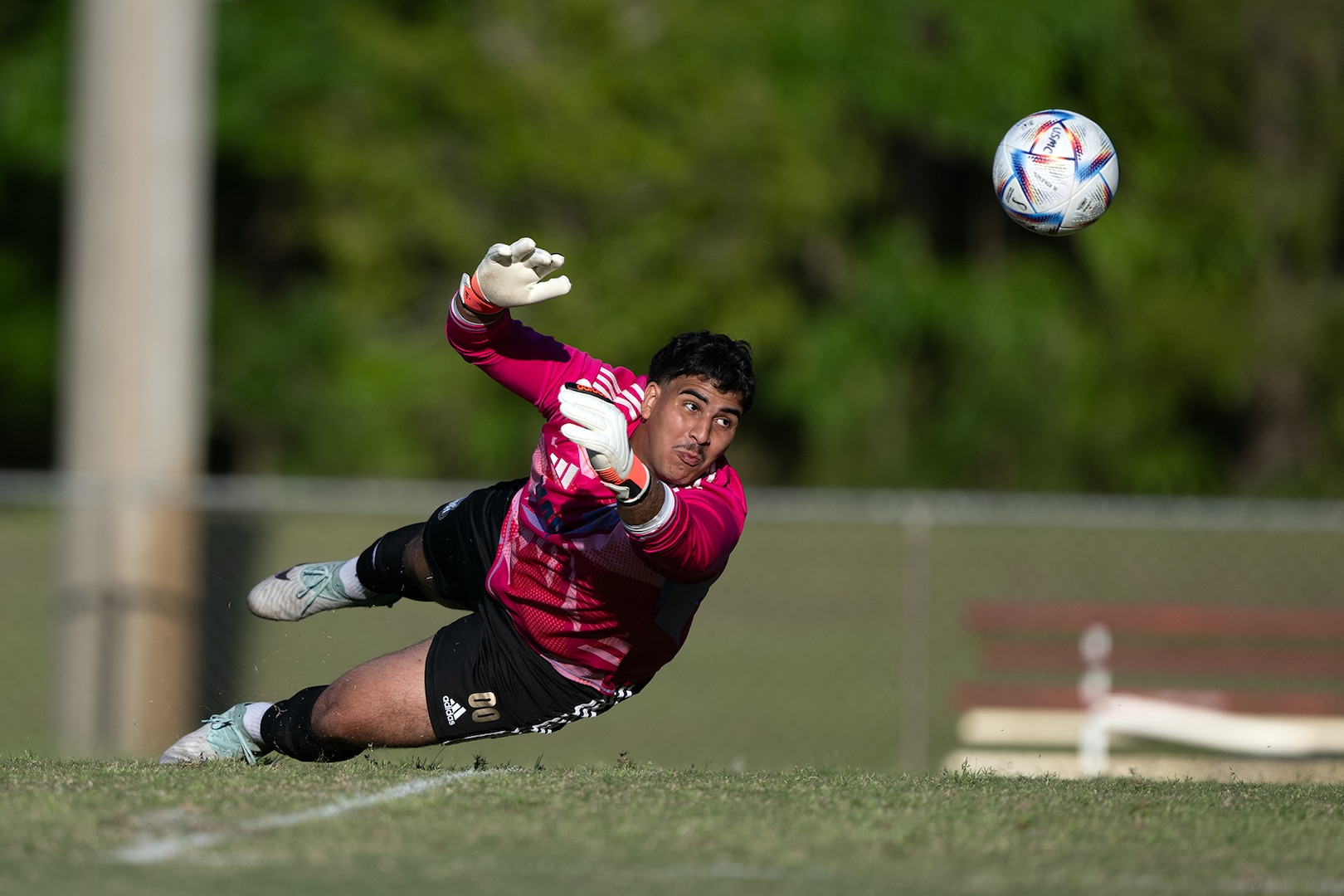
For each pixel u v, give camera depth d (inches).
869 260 3659.0
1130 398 3587.6
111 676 1482.5
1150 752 1467.8
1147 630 1697.8
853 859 502.9
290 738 698.8
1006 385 3518.7
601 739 1556.3
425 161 3444.9
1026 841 534.9
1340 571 2778.1
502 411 3577.8
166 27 1572.3
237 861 481.4
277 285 3954.2
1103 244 3553.2
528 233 3432.6
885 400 3619.6
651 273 3363.7
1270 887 484.1
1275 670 1648.6
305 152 3442.4
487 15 3533.5
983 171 3850.9
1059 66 3607.3
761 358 3575.3
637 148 3297.2
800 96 3467.0
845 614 2383.1
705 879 474.9
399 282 3513.8
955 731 1649.9
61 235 3858.3
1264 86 3720.5
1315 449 3784.5
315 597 753.0
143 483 1429.6
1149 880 488.1
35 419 3996.1
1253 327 3609.7
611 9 3403.1
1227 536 3097.9
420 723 683.4
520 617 666.8
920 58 3577.8
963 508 2706.7
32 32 3710.6
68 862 476.7
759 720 1684.3
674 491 617.9
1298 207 3644.2
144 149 1565.0
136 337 1560.0
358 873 471.2
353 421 3565.5
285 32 3449.8
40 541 2918.3
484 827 530.9
